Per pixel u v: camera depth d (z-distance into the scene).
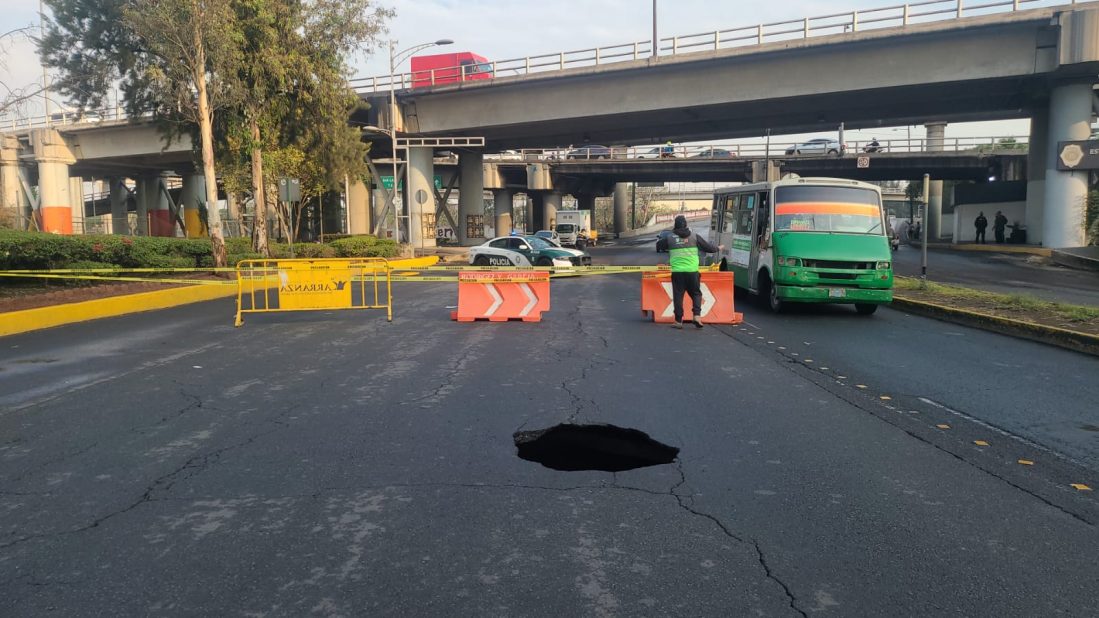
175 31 20.91
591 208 85.00
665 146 64.75
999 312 13.29
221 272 21.70
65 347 10.80
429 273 28.50
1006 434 6.35
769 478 5.23
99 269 17.53
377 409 7.14
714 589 3.64
